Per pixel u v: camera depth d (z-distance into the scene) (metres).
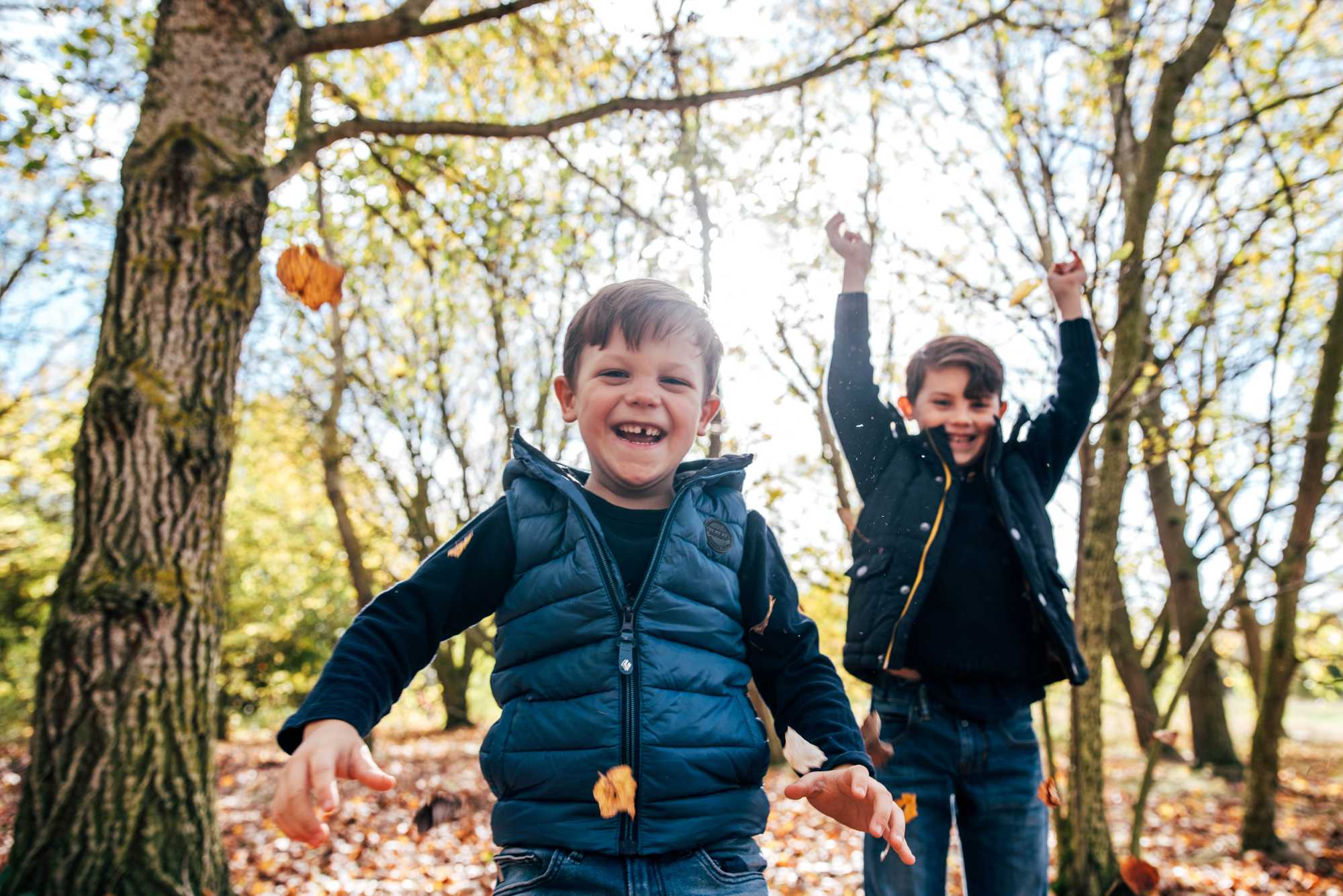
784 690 1.68
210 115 3.68
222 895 3.36
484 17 4.15
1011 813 2.29
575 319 1.79
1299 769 8.71
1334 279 6.67
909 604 2.29
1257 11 5.49
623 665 1.49
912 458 2.52
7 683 14.73
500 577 1.62
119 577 3.27
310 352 9.87
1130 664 8.65
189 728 3.35
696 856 1.46
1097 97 5.31
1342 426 6.49
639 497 1.73
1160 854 4.98
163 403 3.41
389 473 10.34
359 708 1.31
